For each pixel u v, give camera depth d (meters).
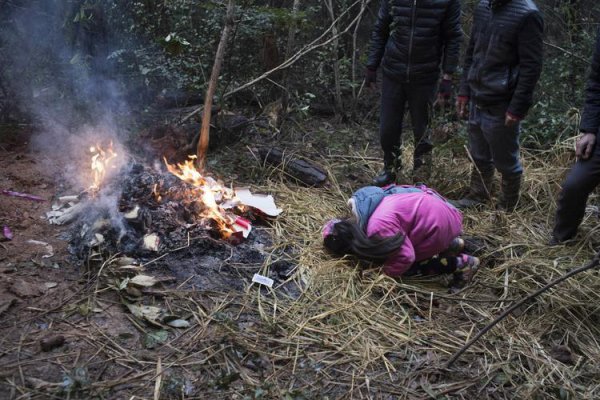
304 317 3.12
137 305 3.00
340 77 6.59
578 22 6.46
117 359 2.65
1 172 4.16
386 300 3.35
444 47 4.56
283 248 3.73
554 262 3.78
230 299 3.19
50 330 2.76
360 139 6.02
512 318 3.29
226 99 5.39
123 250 3.37
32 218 3.68
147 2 5.34
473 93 4.30
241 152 5.13
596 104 3.78
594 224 4.32
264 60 6.03
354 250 3.53
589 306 3.40
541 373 2.88
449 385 2.76
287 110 6.01
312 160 5.26
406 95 4.67
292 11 5.45
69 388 2.41
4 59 4.78
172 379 2.54
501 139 4.21
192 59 5.36
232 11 4.20
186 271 3.34
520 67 3.94
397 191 3.70
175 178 3.88
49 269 3.19
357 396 2.65
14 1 4.71
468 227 4.29
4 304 2.85
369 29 7.21
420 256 3.57
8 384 2.42
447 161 5.29
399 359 2.91
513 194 4.49
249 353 2.80
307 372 2.75
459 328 3.19
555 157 5.32
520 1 3.85
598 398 2.76
